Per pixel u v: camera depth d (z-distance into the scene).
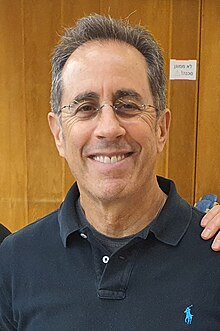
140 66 1.03
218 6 2.68
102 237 1.13
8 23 2.69
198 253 1.07
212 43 2.71
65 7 2.68
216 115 2.79
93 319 1.04
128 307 1.03
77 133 1.03
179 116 2.78
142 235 1.07
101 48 1.02
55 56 1.09
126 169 1.04
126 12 2.69
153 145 1.06
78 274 1.10
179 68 2.73
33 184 2.85
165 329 1.00
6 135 2.81
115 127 0.98
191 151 2.82
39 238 1.20
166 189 1.21
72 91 1.03
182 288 1.03
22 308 1.15
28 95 2.76
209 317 1.01
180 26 2.70
